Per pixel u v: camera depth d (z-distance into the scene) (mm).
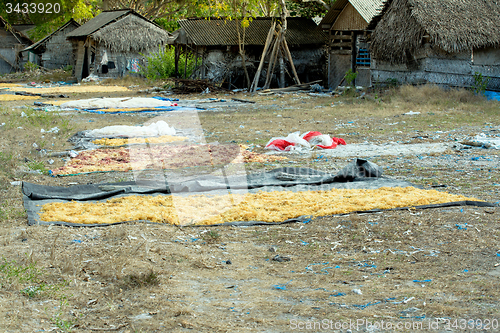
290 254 5070
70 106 19812
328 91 27594
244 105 21359
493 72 21844
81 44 36406
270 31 27953
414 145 11250
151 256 4918
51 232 5613
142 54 35938
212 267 4715
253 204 6816
